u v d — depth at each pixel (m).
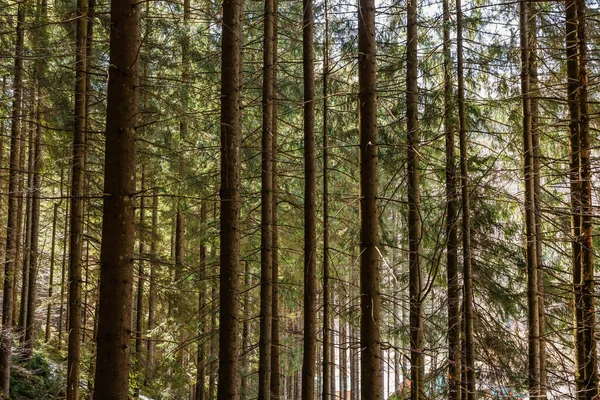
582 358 6.50
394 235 11.88
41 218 20.88
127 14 5.18
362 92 7.33
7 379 12.62
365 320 6.94
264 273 10.48
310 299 9.55
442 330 9.91
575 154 6.74
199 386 15.41
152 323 16.52
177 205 14.27
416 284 9.56
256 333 15.38
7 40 9.96
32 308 15.15
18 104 11.20
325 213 10.55
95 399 4.72
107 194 4.95
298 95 12.52
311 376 9.40
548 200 10.89
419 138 10.10
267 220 10.48
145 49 11.31
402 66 10.32
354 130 11.29
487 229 10.24
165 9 12.53
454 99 9.54
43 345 16.89
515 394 9.78
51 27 10.43
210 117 12.81
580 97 6.64
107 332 4.79
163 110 12.26
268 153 10.49
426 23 10.34
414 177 9.84
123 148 5.04
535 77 9.61
